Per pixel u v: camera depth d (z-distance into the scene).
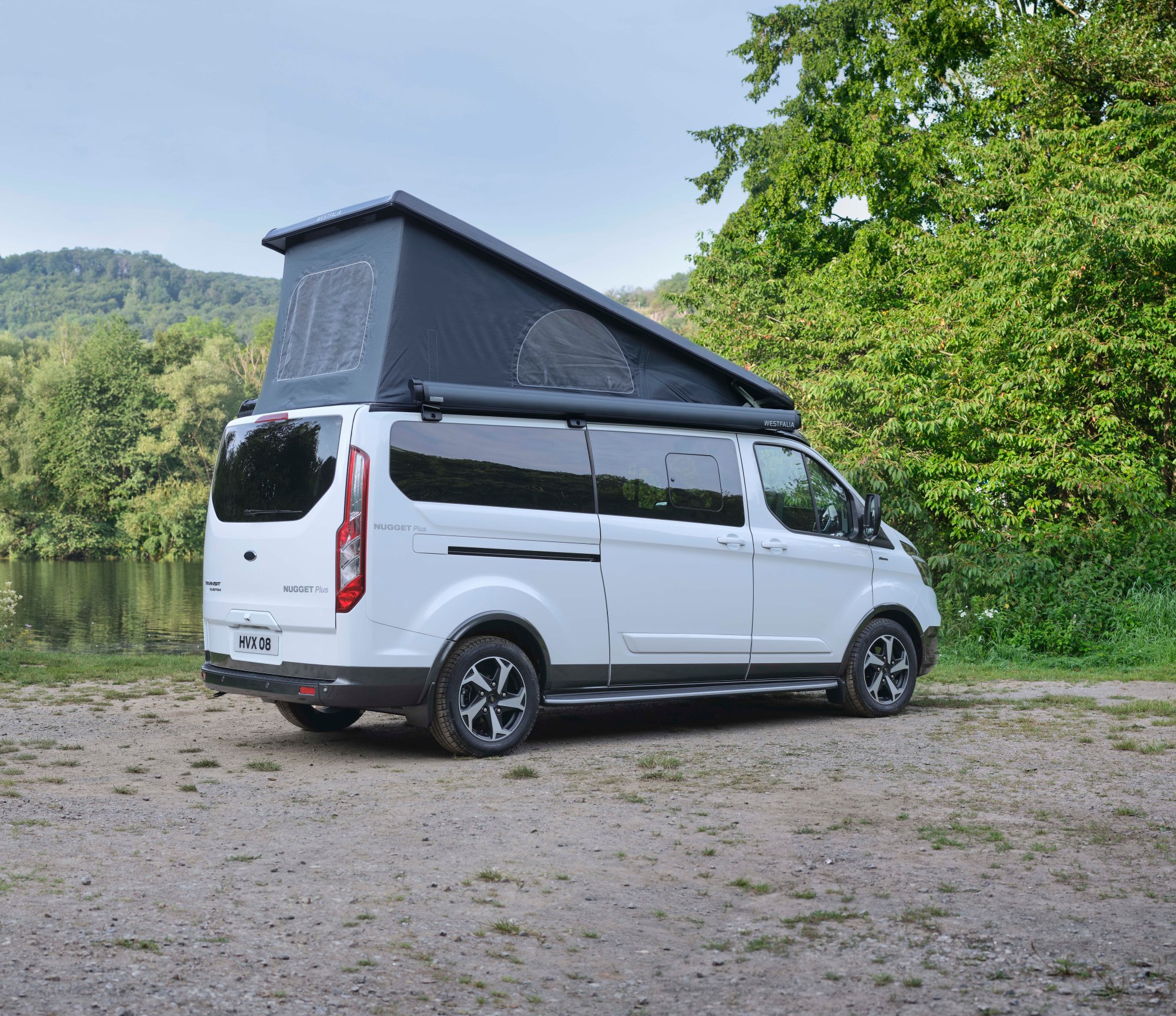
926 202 25.62
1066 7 22.95
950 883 4.07
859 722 8.14
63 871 4.06
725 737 7.47
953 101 26.78
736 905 3.85
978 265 17.66
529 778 6.04
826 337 18.97
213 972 3.11
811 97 29.31
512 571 6.82
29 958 3.14
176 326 95.81
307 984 3.06
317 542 6.41
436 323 6.85
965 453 15.91
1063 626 13.57
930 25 26.34
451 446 6.67
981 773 6.07
